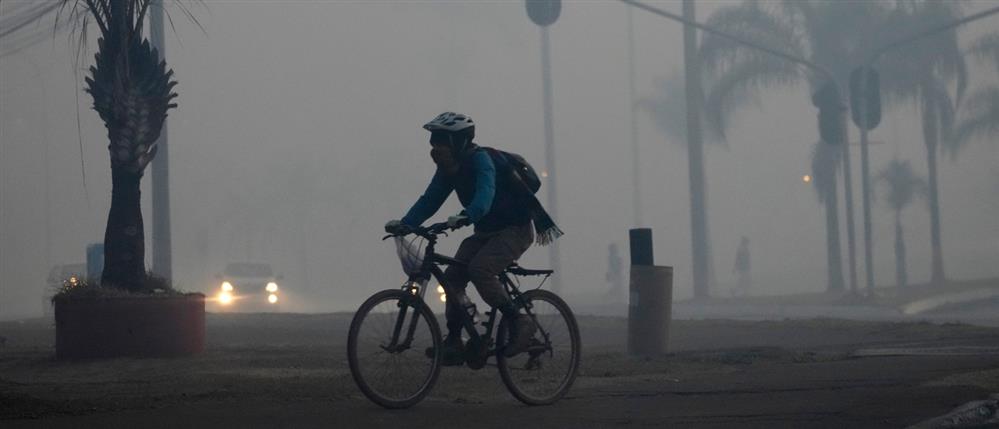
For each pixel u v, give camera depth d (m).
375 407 11.96
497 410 11.93
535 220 12.16
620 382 14.60
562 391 12.73
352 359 11.55
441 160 11.86
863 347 21.25
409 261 12.05
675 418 11.18
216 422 10.91
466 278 12.28
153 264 36.78
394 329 11.85
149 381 14.92
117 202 19.38
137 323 18.22
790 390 13.11
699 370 16.34
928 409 11.37
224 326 30.02
